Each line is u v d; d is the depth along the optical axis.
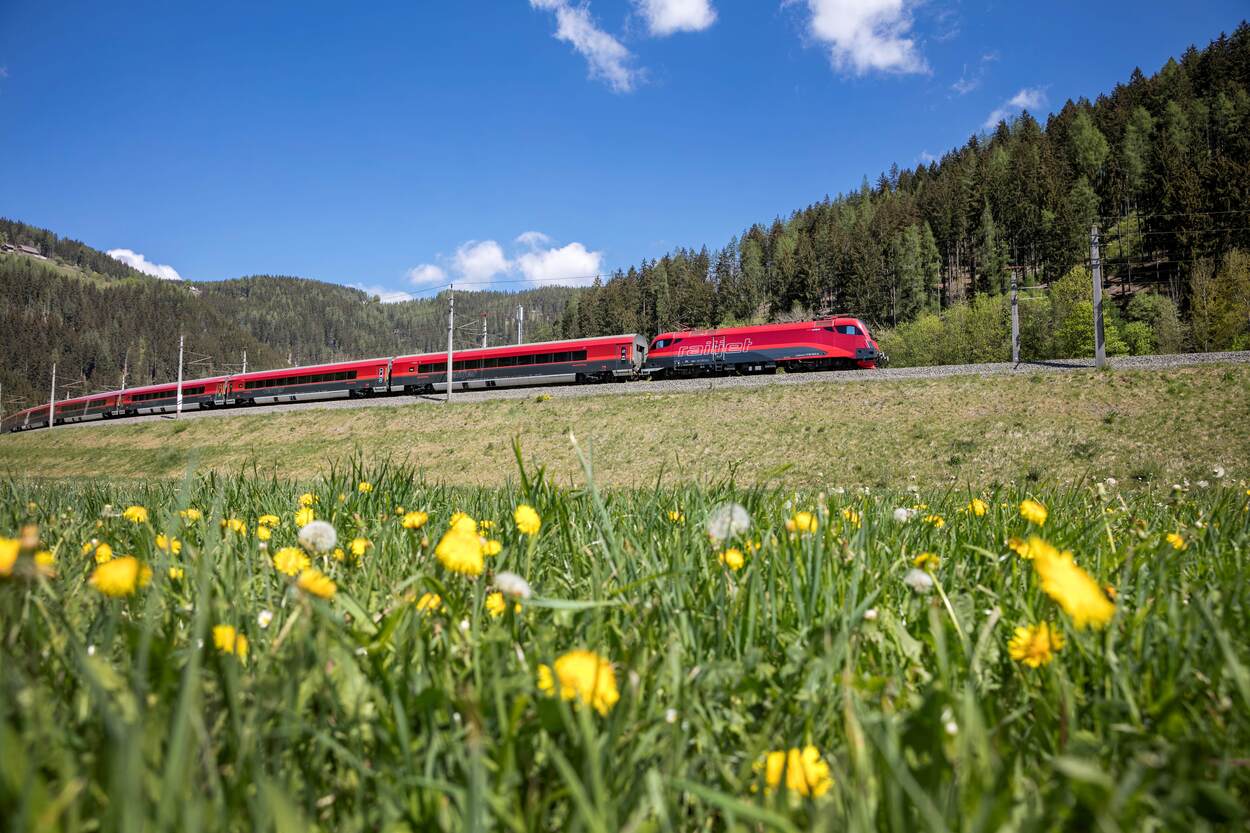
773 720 0.99
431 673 1.07
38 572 0.98
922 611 1.51
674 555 1.76
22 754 0.58
